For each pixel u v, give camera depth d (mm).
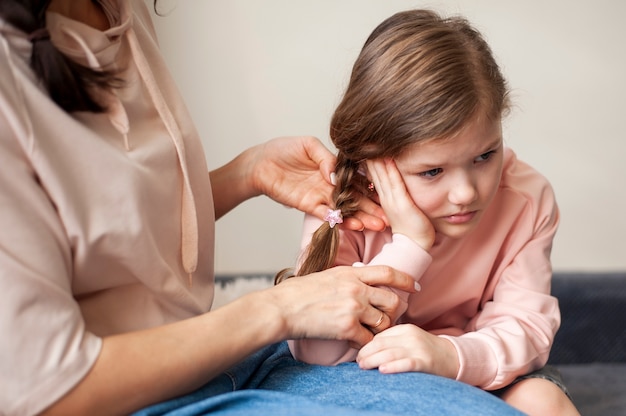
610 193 2291
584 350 1954
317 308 1034
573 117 2264
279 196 1333
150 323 1024
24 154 869
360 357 1080
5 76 861
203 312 1120
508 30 2230
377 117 1149
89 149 917
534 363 1240
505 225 1312
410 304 1317
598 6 2219
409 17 1234
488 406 929
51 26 938
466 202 1126
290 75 2254
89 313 982
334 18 2234
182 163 1043
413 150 1126
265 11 2227
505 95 1216
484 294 1360
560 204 2303
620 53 2234
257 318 980
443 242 1276
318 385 1045
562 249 2316
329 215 1239
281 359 1188
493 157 1156
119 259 954
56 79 881
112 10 1043
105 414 877
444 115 1089
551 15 2223
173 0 2205
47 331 840
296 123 2273
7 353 823
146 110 1041
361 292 1070
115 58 1012
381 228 1249
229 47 2238
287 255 2326
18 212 847
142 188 961
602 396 1685
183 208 1069
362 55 1223
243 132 2275
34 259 849
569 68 2244
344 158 1250
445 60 1133
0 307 817
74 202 893
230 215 2307
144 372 885
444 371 1104
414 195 1179
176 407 928
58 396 841
